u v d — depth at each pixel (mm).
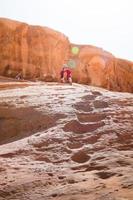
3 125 11406
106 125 10281
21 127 11125
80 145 9266
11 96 14188
